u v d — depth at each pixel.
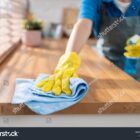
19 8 2.16
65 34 2.56
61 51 1.66
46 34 2.50
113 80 0.99
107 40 1.42
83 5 1.18
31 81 0.93
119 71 1.14
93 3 1.19
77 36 1.07
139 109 0.75
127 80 0.99
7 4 1.66
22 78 0.99
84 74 1.08
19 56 1.46
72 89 0.77
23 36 1.85
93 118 0.77
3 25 1.56
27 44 1.83
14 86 0.89
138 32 1.31
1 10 1.56
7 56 1.44
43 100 0.73
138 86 0.91
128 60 1.32
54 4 2.63
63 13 2.66
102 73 1.10
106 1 1.27
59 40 2.31
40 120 0.77
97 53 1.60
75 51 1.03
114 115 0.77
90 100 0.75
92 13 1.18
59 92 0.76
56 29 2.52
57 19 2.67
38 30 1.84
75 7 2.69
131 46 1.28
